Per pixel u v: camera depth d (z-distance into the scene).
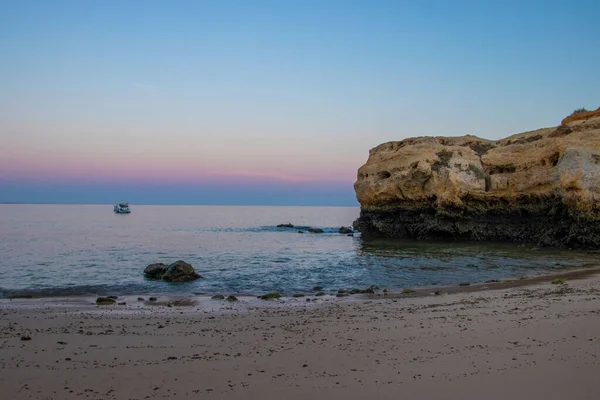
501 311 14.16
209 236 65.25
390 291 20.77
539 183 39.31
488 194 43.28
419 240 48.69
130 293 20.83
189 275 25.14
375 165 53.41
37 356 10.01
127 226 91.50
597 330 11.19
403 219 50.50
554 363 8.80
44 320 13.97
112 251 41.78
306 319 14.04
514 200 41.75
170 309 16.41
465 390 7.61
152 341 11.37
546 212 39.50
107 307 16.81
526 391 7.47
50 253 39.34
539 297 16.50
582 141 37.81
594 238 35.19
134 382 8.33
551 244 38.38
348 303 17.25
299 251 42.94
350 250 42.78
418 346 10.45
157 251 42.22
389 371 8.70
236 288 22.52
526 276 24.25
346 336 11.64
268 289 22.27
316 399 7.41
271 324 13.34
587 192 34.97
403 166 49.12
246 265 31.91
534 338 10.66
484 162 45.94
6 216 140.50
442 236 47.34
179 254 39.53
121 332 12.36
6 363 9.47
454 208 45.56
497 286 20.61
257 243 52.97
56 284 23.48
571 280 21.16
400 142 55.44
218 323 13.54
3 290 21.39
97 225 93.31
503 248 39.34
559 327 11.62
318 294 20.44
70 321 13.84
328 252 41.66
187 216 167.25
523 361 8.98
